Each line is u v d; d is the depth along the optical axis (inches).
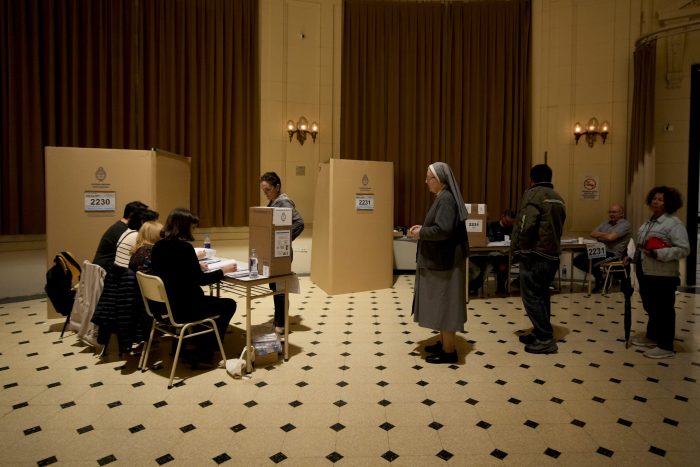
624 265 148.2
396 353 142.7
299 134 271.0
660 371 128.6
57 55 213.3
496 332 165.0
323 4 271.6
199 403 108.1
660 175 246.5
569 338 157.6
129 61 229.6
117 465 83.2
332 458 86.2
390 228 237.0
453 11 277.0
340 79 275.0
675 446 90.6
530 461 85.6
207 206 251.8
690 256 240.2
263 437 93.4
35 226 208.7
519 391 115.7
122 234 140.3
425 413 104.0
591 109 264.5
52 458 85.1
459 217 127.5
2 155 201.0
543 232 138.1
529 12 274.5
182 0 240.5
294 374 125.8
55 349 142.9
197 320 122.6
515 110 276.4
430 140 278.8
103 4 222.8
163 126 238.1
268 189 154.6
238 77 255.6
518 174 278.4
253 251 132.6
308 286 241.1
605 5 259.8
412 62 276.4
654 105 240.2
